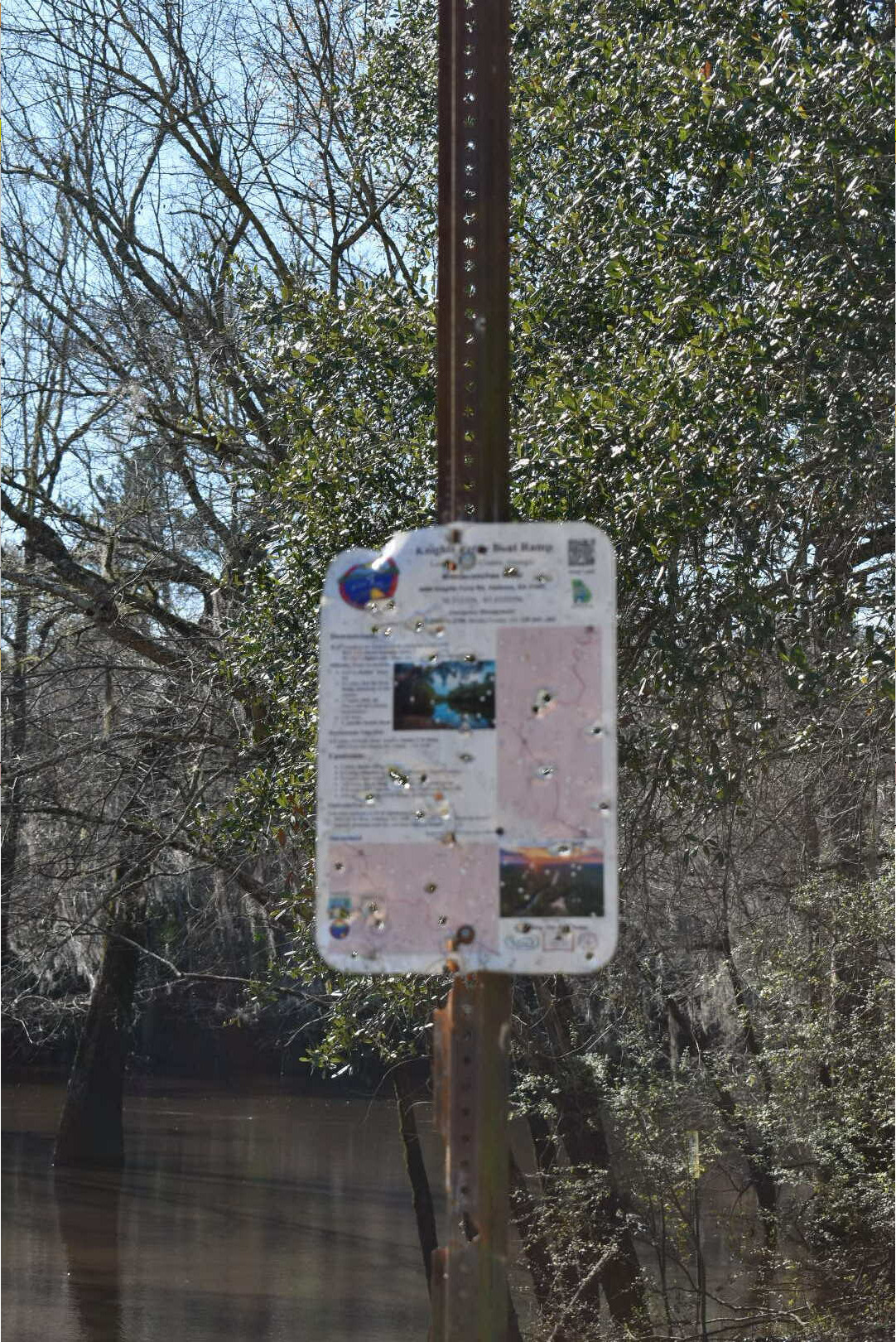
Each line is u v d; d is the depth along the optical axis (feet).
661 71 18.90
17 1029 63.62
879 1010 32.12
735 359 16.12
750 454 16.40
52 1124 87.86
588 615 5.98
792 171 16.29
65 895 44.04
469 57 8.29
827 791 28.32
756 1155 33.12
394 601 6.03
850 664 17.21
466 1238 6.77
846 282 15.70
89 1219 59.93
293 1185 67.82
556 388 19.21
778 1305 31.55
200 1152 77.77
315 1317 44.11
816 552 19.12
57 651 41.19
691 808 22.82
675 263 17.84
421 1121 65.62
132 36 42.93
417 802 5.91
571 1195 32.71
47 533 40.50
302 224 40.29
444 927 5.85
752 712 19.08
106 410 41.04
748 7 17.30
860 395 15.96
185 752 39.01
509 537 6.03
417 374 23.70
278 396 29.68
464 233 8.10
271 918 31.53
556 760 5.91
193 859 41.32
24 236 42.91
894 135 16.06
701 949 34.55
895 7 16.40
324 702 6.00
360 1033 26.68
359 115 31.58
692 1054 37.78
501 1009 6.92
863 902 31.81
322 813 5.93
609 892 5.83
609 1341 31.63
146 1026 103.19
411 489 23.86
